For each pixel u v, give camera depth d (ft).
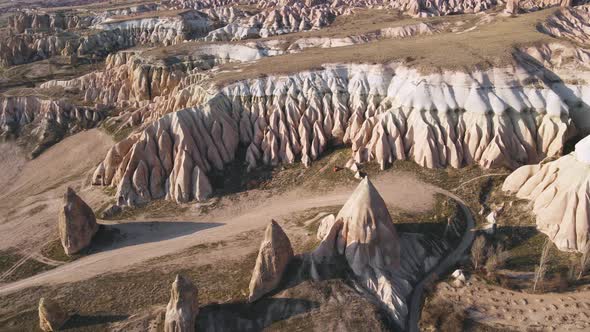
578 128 209.15
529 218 161.99
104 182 210.79
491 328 124.88
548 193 159.02
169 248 164.35
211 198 196.44
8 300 142.61
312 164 214.07
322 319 126.41
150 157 198.59
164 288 140.87
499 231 160.04
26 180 233.35
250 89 228.22
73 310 134.82
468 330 124.77
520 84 207.10
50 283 149.18
